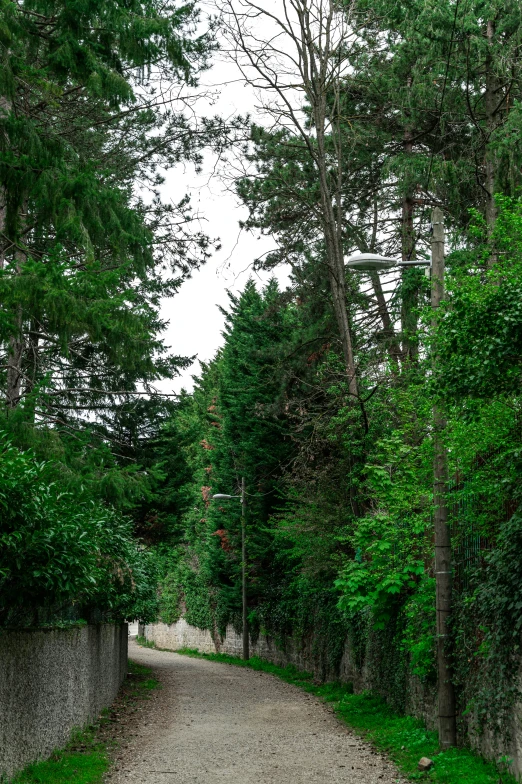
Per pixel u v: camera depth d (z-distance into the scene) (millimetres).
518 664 10156
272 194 25641
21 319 14219
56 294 13133
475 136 22250
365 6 22891
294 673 30453
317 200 25781
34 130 15211
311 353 27062
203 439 48188
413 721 15031
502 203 11555
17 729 9805
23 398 16375
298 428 25047
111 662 19766
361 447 22266
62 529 10109
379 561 16547
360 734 14883
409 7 22828
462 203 23219
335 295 23625
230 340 36312
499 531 11688
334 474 23359
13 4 14562
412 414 15859
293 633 31953
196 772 11055
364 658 20906
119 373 22969
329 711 18656
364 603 16984
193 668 34438
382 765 11719
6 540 8898
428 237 22734
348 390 23547
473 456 11852
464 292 10055
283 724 16266
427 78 22000
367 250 26422
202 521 47812
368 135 24844
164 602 61125
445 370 10039
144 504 32375
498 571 10789
